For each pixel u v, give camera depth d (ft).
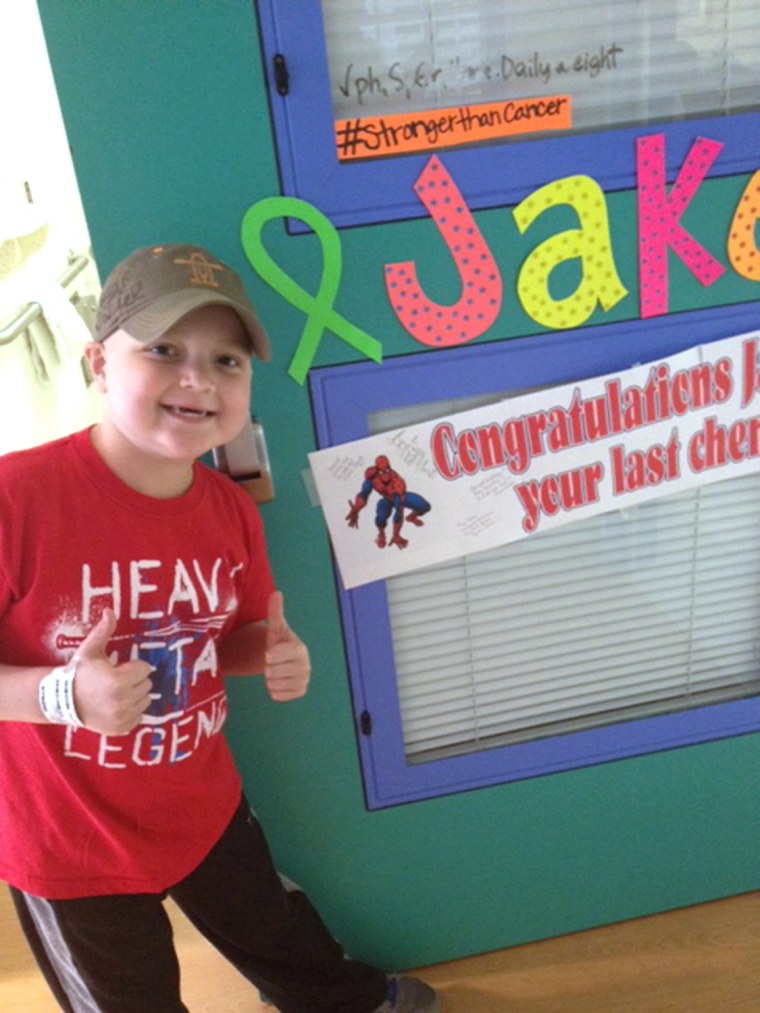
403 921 4.56
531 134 3.49
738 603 4.48
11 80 6.86
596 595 4.30
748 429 4.00
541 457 3.88
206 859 3.51
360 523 3.83
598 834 4.56
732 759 4.56
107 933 3.24
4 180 6.89
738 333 3.86
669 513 4.21
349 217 3.43
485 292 3.60
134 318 2.70
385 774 4.27
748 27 3.56
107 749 3.05
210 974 4.57
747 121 3.56
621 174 3.55
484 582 4.16
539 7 3.40
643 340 3.80
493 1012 4.29
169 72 3.15
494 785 4.38
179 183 3.29
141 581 2.96
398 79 3.40
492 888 4.57
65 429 6.97
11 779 3.08
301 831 4.31
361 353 3.61
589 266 3.65
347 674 4.08
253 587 3.45
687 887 4.76
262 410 3.62
